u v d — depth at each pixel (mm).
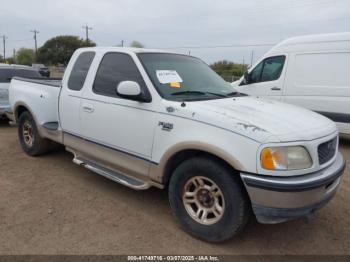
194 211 3404
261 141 2820
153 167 3586
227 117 3070
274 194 2793
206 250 3189
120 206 4047
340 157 3533
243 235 3459
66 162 5609
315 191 2891
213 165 3096
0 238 3281
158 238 3369
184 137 3223
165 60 4156
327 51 7465
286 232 3549
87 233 3420
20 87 5910
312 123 3305
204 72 4457
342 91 7270
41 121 5336
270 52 8422
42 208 3936
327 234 3537
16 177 4895
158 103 3518
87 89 4367
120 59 4125
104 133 4102
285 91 8062
